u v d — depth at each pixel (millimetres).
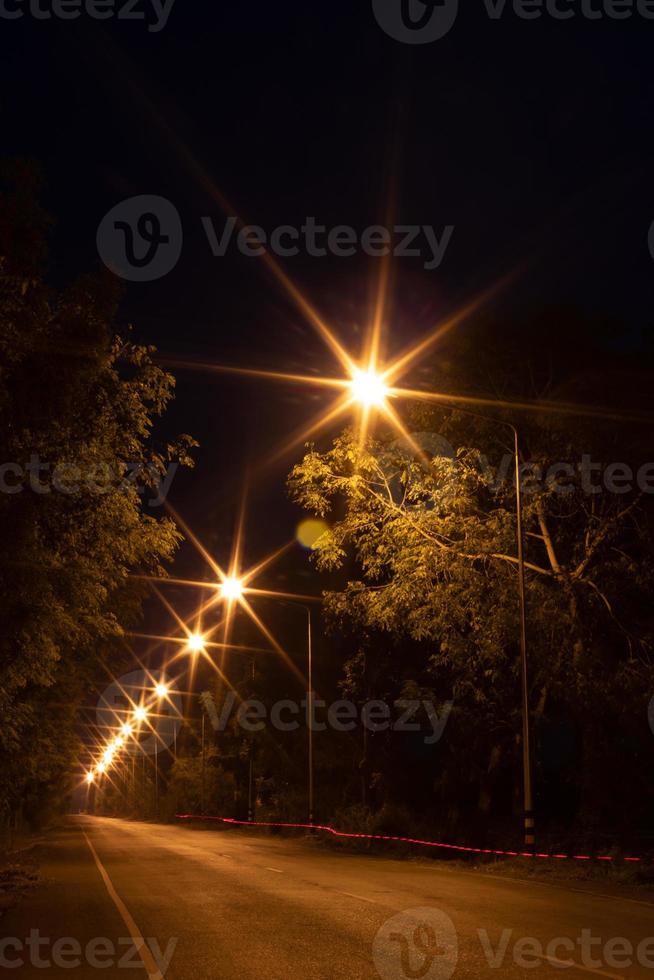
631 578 26984
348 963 11062
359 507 30531
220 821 70188
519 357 28000
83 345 16797
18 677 21875
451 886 20391
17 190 16141
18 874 24391
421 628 29797
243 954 11773
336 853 34688
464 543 28734
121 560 22719
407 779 46625
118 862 30000
